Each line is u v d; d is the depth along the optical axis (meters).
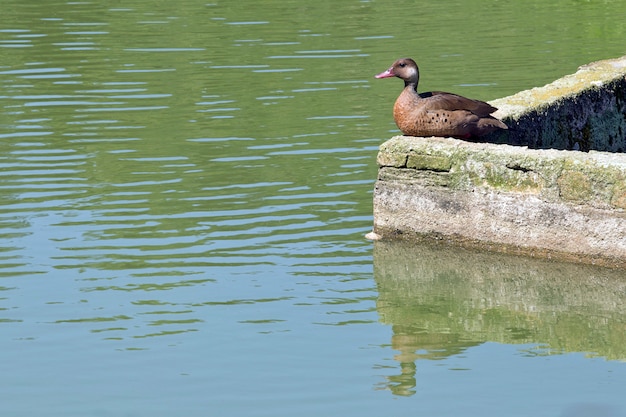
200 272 18.36
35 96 29.69
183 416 13.62
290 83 30.88
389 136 25.95
